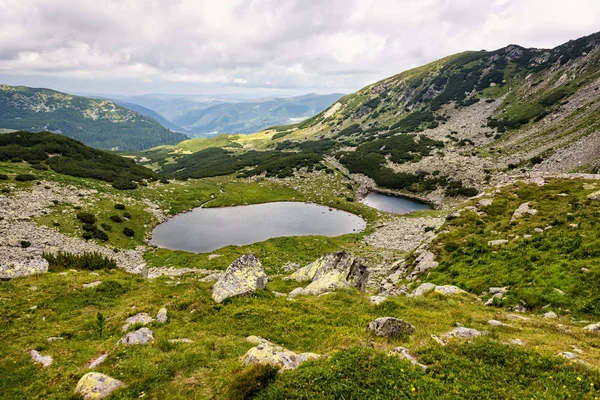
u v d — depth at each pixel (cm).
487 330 1670
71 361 1520
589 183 3981
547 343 1440
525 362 1191
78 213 6769
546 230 3023
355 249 6106
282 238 6450
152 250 6381
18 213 5981
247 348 1541
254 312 2050
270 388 1077
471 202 4594
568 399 971
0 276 2653
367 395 1009
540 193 4128
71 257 3281
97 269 3253
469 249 3325
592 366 1172
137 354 1510
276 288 3023
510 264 2694
